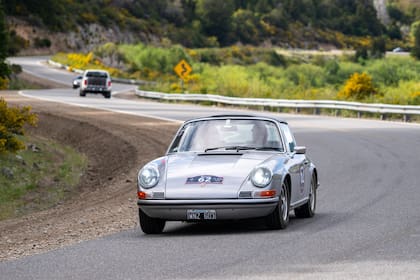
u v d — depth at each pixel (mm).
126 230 16125
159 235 14938
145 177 14586
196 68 186625
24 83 112875
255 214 14148
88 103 71250
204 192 14180
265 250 12422
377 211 17031
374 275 10203
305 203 16469
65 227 18578
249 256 11938
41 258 12773
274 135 15812
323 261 11266
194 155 15281
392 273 10297
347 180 23953
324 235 13758
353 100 62844
